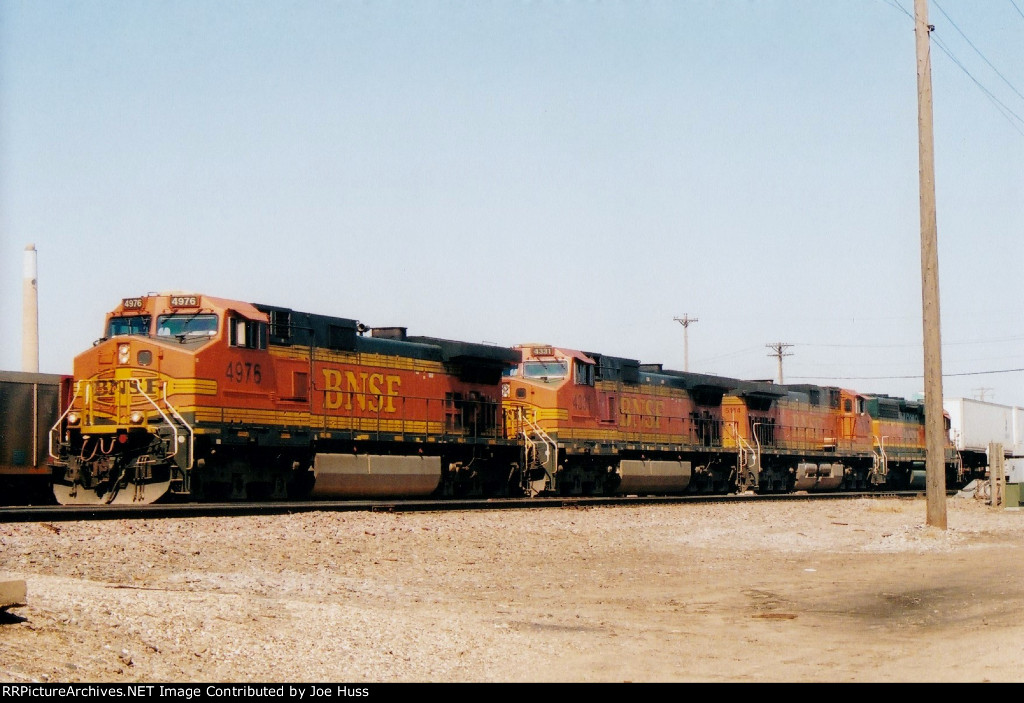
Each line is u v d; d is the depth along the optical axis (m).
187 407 24.31
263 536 18.50
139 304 25.72
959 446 60.44
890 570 20.03
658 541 23.86
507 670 10.91
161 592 12.39
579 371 37.25
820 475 50.44
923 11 27.45
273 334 27.00
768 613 15.41
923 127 27.38
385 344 30.92
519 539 22.03
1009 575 18.97
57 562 14.57
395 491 30.22
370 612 13.02
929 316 27.44
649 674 10.98
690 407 44.19
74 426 25.44
